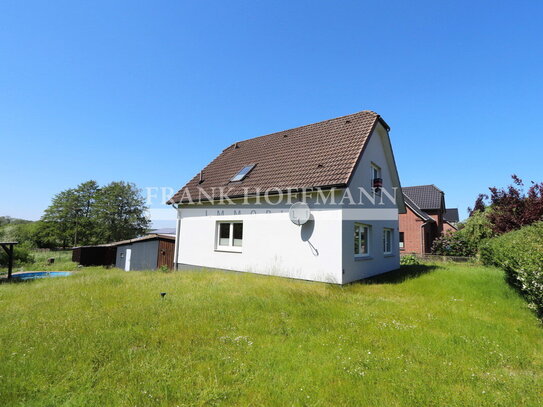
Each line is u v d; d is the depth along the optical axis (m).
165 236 16.17
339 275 7.96
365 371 3.05
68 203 45.44
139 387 2.73
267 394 2.65
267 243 9.67
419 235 21.55
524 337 4.04
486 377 2.96
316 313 5.13
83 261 21.58
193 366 3.17
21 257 21.14
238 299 6.06
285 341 3.89
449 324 4.59
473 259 16.62
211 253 11.49
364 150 9.46
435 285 7.69
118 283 8.41
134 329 4.27
